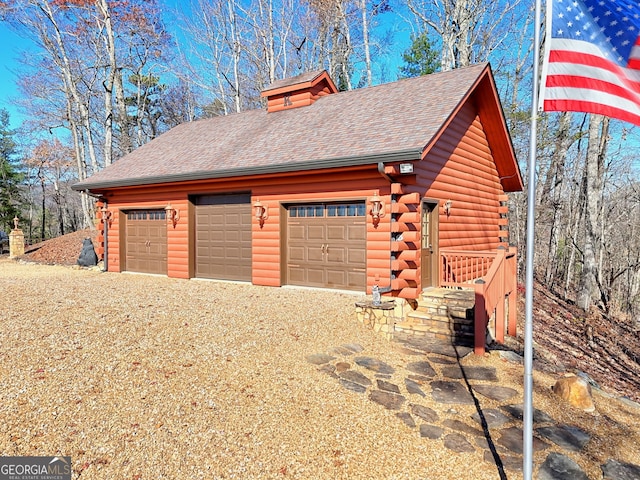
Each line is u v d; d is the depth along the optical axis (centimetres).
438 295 778
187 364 476
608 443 427
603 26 334
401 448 378
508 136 1161
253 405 411
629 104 321
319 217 925
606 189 2378
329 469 338
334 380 489
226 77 2723
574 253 2197
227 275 1092
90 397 388
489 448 392
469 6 1955
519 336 1044
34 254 1811
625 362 1191
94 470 304
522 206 2147
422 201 821
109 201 1331
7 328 557
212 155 1100
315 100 1250
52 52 2206
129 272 1305
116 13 2184
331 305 773
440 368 562
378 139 813
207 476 312
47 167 3838
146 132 3403
